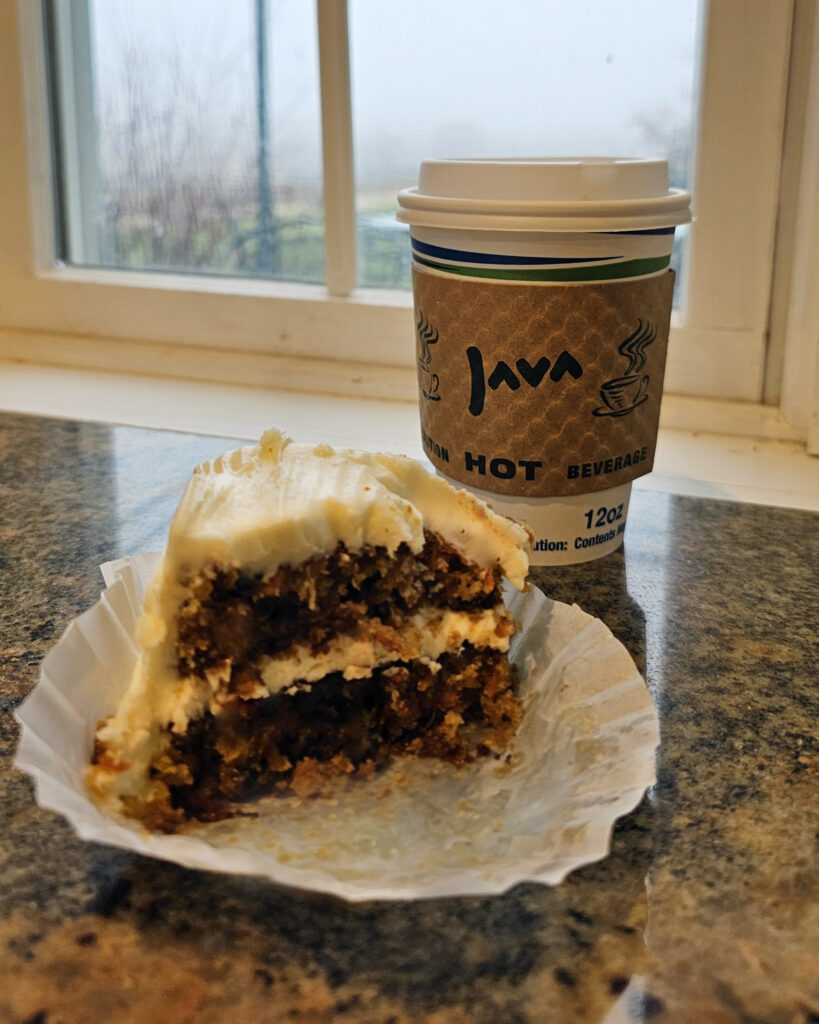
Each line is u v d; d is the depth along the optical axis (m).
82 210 0.51
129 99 0.48
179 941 0.17
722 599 0.28
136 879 0.18
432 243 0.27
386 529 0.22
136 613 0.24
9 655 0.25
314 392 0.47
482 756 0.22
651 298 0.27
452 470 0.29
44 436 0.41
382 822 0.20
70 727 0.20
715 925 0.17
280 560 0.21
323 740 0.22
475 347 0.27
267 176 0.47
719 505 0.35
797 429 0.40
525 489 0.28
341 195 0.45
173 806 0.21
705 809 0.20
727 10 0.36
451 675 0.23
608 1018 0.15
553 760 0.21
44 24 0.48
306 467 0.23
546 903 0.18
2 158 0.49
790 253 0.39
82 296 0.51
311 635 0.22
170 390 0.47
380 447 0.40
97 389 0.47
